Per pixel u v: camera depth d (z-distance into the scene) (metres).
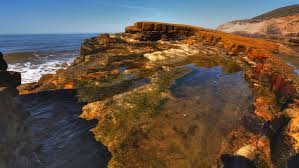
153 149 8.20
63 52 57.03
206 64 21.19
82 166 7.58
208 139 8.77
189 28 34.97
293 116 6.47
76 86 14.86
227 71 18.94
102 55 24.45
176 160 7.60
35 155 6.11
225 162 7.41
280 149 6.09
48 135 9.42
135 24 34.88
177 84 15.19
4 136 4.51
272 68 14.25
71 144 8.78
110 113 10.88
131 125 9.73
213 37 29.19
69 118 10.88
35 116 11.05
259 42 25.84
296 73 12.73
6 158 4.38
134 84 15.05
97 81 15.63
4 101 4.84
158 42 30.75
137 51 26.48
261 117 10.09
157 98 12.46
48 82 16.03
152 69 18.67
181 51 25.92
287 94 10.21
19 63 35.66
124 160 7.75
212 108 11.47
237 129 9.35
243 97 12.99
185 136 8.95
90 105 11.97
